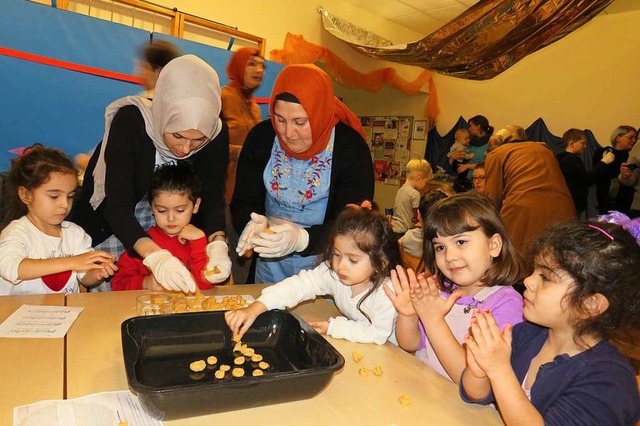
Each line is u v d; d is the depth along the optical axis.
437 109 6.22
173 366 0.99
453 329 1.23
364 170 1.74
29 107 2.86
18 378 0.89
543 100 5.31
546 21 3.43
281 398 0.88
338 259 1.25
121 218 1.50
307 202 1.74
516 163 2.86
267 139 1.79
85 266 1.37
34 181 1.45
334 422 0.84
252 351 1.06
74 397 0.84
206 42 3.77
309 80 1.52
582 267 0.80
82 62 3.01
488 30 3.65
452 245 1.17
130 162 1.57
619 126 4.53
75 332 1.13
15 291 1.52
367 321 1.28
